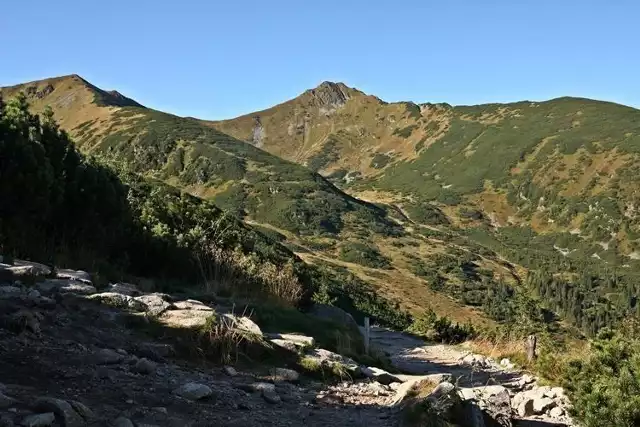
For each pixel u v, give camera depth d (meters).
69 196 10.64
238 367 6.61
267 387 5.82
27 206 9.66
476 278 111.44
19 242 9.00
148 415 4.18
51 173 10.24
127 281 9.74
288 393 6.00
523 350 15.94
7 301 6.09
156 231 12.61
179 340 6.57
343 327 10.45
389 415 5.66
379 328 32.62
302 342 8.12
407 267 111.00
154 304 7.52
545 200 182.38
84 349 5.48
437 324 25.33
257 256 15.60
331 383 6.99
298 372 7.04
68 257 9.55
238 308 9.30
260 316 9.21
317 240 119.25
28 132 10.88
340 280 75.06
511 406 7.79
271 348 7.26
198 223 15.74
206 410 4.71
